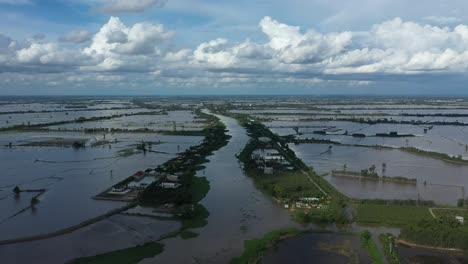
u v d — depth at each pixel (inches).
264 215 4672.7
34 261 3472.0
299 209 4837.6
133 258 3521.2
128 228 4229.8
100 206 4948.3
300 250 3745.1
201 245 3809.1
